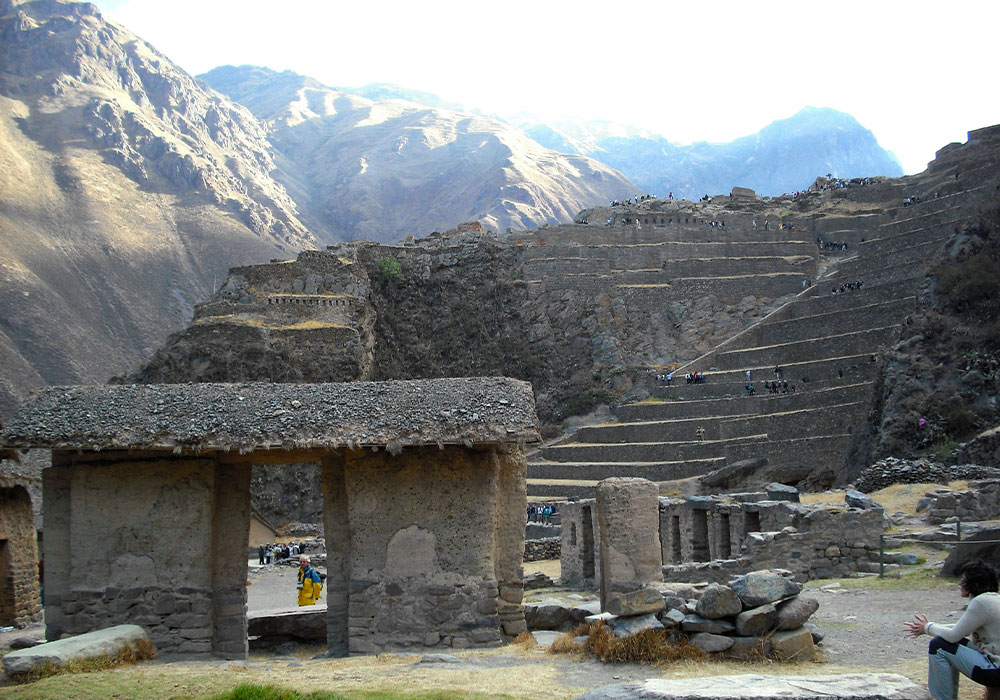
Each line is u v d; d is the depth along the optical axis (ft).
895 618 69.00
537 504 238.07
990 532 89.04
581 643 60.95
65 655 60.08
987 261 241.35
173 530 69.46
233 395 74.28
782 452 248.73
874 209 406.62
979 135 420.77
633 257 381.81
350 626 69.56
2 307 565.53
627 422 299.38
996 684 43.04
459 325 378.73
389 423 70.28
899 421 213.66
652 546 76.79
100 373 564.30
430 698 49.21
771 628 56.90
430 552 70.33
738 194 458.09
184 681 55.36
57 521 70.44
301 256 342.44
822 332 305.32
